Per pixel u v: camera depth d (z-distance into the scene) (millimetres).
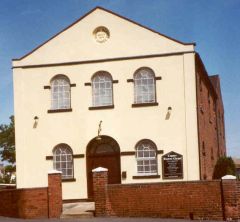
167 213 19969
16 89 27578
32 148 27172
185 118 25891
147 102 26391
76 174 26656
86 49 27234
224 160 28844
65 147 26938
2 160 57719
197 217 19609
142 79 26609
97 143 26891
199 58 27062
